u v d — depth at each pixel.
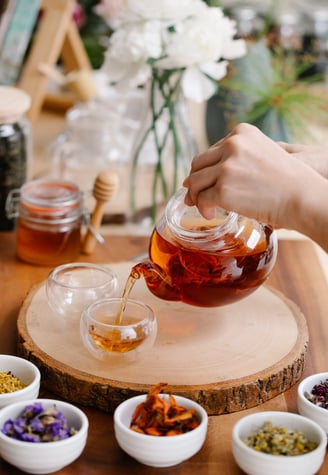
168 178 1.71
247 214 1.03
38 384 1.05
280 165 1.03
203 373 1.09
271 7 1.93
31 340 1.14
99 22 2.27
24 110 1.49
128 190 1.61
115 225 1.61
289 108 1.86
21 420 0.98
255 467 0.95
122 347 1.08
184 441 0.96
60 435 0.96
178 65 1.42
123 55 1.43
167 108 1.49
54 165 1.78
